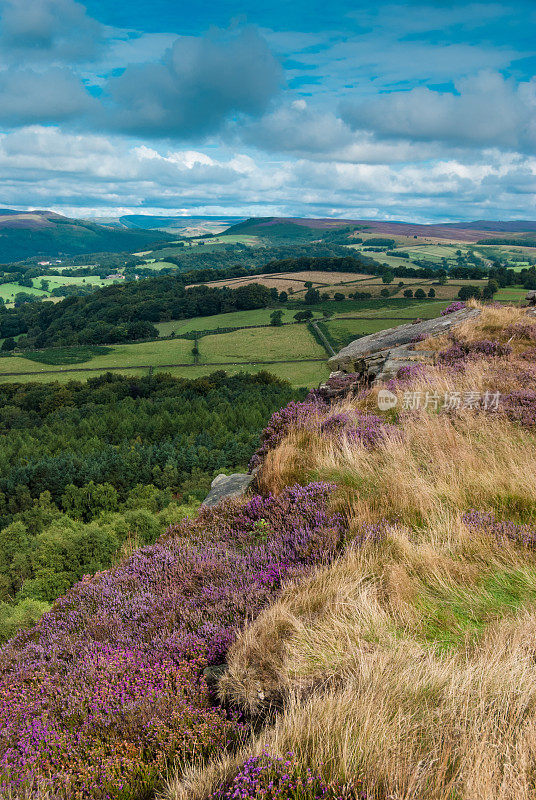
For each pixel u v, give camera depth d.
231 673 3.11
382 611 3.39
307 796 1.96
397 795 1.84
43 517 64.50
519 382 7.99
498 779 1.89
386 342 13.10
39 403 119.25
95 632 4.20
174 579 4.78
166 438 90.88
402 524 4.67
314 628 3.30
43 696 3.48
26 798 2.51
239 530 5.65
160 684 3.22
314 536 4.70
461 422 6.98
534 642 2.79
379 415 8.32
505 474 5.14
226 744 2.65
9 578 45.66
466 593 3.52
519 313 12.61
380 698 2.39
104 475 72.81
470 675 2.47
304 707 2.48
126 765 2.61
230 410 99.44
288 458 6.73
